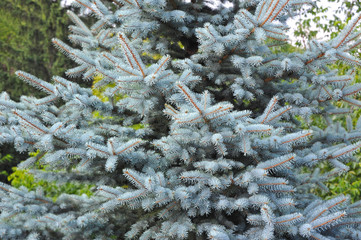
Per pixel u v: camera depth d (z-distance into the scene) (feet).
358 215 8.82
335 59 8.65
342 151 8.63
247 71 9.28
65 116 9.91
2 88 28.17
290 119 11.35
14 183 18.80
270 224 6.82
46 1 29.89
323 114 11.12
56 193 18.58
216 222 8.50
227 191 8.37
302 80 9.89
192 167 9.25
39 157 8.95
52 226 9.14
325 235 7.90
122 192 7.95
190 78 8.84
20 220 9.41
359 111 15.43
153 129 11.37
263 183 7.71
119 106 9.24
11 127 7.89
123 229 9.92
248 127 7.48
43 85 8.89
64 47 9.73
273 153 8.71
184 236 7.52
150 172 8.36
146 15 9.71
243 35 8.46
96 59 9.76
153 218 9.36
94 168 9.33
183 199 7.67
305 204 9.72
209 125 7.67
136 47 11.21
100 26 10.89
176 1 11.02
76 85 9.26
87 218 8.74
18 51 29.32
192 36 11.64
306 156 8.97
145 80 7.84
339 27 17.84
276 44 11.00
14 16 29.86
